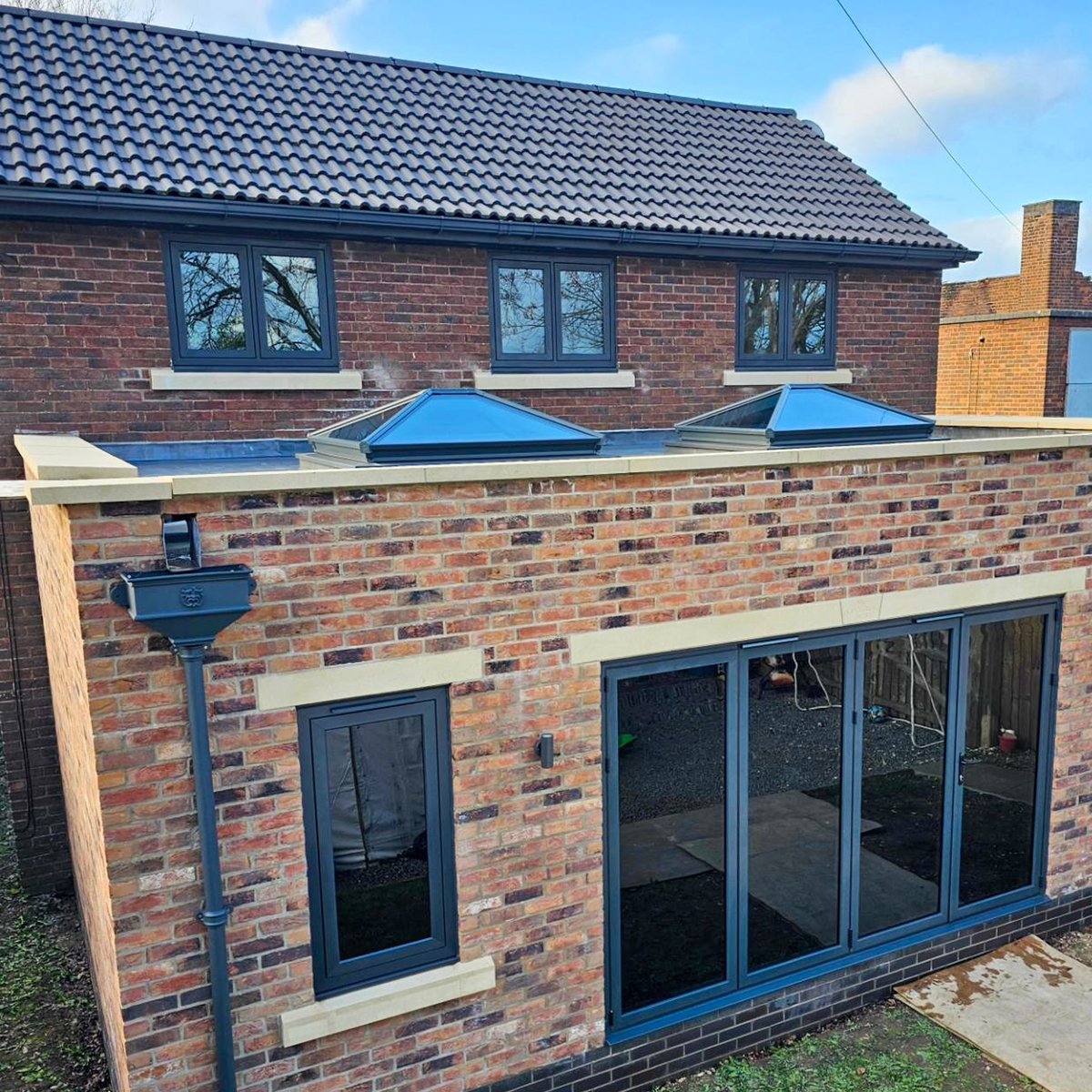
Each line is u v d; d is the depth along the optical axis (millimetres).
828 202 11211
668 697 5973
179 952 4641
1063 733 7391
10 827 10516
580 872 5703
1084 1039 6258
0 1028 6930
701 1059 6184
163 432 8156
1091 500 7195
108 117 8453
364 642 4949
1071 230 22812
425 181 9039
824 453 6055
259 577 4660
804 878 6535
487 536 5199
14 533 8320
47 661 8508
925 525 6543
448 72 11445
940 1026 6477
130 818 4457
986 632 7066
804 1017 6543
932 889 7090
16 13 9438
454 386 9250
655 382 10188
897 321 11430
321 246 8609
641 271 9977
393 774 5191
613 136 11336
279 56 10500
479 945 5457
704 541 5824
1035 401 22922
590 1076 5859
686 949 6160
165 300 8047
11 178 7125
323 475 4699
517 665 5375
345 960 5148
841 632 6477
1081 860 7691
